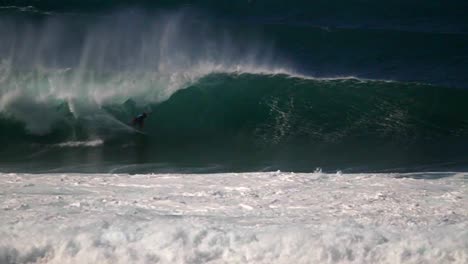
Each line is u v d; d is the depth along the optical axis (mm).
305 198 37469
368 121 68062
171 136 66438
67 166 55938
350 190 39594
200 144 64312
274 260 26562
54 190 39188
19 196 37062
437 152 60844
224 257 26859
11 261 26406
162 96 70438
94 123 66562
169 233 28281
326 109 69375
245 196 37906
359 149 62344
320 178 43156
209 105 69438
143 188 40156
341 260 26594
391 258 26531
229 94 70312
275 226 30438
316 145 63500
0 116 65625
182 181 42375
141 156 59844
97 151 61625
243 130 67625
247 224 31422
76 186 40469
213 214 33781
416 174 46031
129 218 31859
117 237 28062
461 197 37938
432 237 28391
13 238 27969
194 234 28375
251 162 57812
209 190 39375
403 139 65000
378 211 34594
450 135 66125
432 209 35062
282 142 64562
